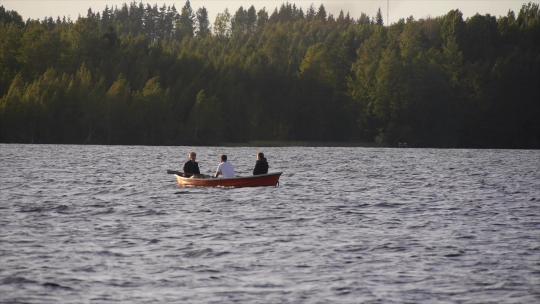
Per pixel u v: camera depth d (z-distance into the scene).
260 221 89.81
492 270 63.38
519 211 101.44
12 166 189.50
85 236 78.06
